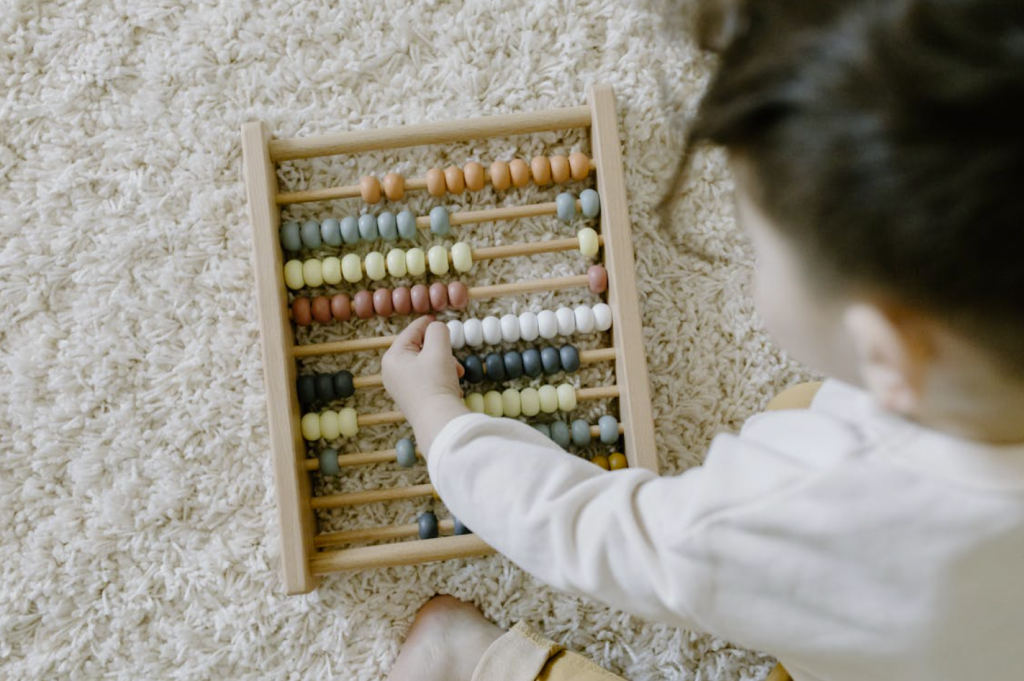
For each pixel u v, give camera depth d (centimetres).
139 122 101
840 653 50
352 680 97
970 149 34
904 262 37
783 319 48
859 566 47
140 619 98
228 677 97
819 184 38
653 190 101
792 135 38
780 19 39
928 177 35
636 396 92
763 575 49
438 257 94
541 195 101
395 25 101
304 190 99
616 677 87
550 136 101
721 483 50
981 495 44
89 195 101
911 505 45
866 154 36
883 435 46
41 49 101
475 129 95
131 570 98
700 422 100
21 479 99
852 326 42
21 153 101
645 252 101
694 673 97
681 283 101
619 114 101
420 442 83
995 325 38
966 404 43
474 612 97
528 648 89
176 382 99
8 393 99
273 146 94
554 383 100
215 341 100
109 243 100
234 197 101
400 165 100
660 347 100
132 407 99
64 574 98
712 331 101
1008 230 35
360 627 98
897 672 50
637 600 56
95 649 97
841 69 36
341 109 101
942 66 34
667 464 100
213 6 101
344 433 96
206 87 101
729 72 41
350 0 101
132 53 101
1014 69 34
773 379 101
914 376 42
